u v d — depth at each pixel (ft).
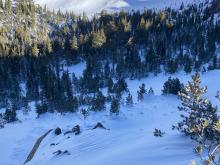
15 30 510.99
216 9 635.66
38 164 125.39
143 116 207.31
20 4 610.24
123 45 475.72
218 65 371.35
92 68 394.93
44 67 378.94
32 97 319.06
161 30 512.22
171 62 384.06
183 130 113.80
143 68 380.78
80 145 126.11
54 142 150.30
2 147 173.58
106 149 116.57
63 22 653.30
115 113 208.54
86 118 205.57
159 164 85.76
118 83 308.19
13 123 218.79
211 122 96.22
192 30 510.58
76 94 327.06
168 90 248.93
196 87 101.30
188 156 87.86
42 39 530.68
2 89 344.49
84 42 467.11
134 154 97.81
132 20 579.48
